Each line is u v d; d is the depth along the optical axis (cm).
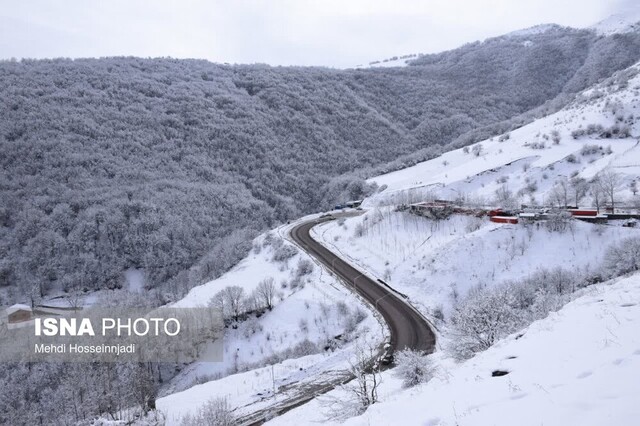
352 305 7356
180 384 6950
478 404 1302
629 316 1731
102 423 5000
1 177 15738
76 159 17150
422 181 13750
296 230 12106
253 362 6938
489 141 15950
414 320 6588
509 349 1897
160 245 13412
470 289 6756
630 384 1087
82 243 13462
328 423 2420
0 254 13500
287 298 8200
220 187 17088
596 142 11819
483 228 7969
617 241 6588
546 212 7862
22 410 6222
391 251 9044
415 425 1308
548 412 1073
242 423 4425
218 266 11594
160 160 18925
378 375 3741
